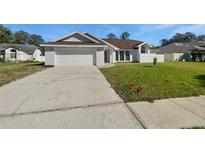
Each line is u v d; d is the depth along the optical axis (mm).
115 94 5840
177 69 14602
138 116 3924
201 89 6355
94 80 8773
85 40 21094
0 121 3740
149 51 31859
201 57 37094
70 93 6062
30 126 3514
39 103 4926
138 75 10516
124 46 30672
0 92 6285
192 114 4012
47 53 19203
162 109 4355
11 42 62000
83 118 3861
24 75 10953
